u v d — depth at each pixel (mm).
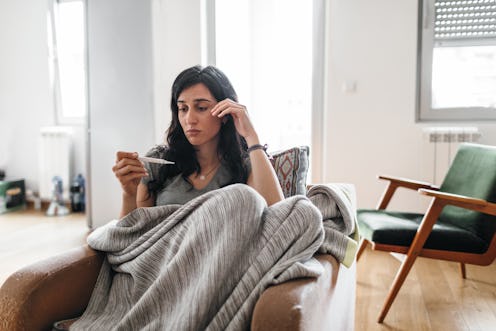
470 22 2908
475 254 1817
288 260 807
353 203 1229
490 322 1785
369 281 2266
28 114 4227
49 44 4066
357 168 3035
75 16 4035
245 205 843
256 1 3674
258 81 3746
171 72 3314
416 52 2912
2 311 831
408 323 1783
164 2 3283
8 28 4172
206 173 1263
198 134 1173
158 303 837
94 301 954
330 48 3000
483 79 2943
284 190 1285
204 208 886
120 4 3188
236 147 1260
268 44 3689
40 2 4035
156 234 944
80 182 4031
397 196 2986
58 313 894
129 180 1069
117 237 987
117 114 3246
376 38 2939
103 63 3258
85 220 3691
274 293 721
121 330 830
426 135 2885
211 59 3309
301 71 3621
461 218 2064
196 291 783
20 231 3330
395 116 2963
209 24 3289
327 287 873
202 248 838
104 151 3299
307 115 3641
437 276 2332
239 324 738
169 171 1254
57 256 948
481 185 1992
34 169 4242
